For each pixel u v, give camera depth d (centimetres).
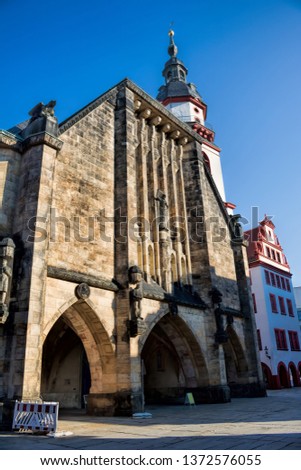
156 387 2895
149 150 2747
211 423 1460
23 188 1741
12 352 1428
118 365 1877
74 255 1873
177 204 2883
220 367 2495
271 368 4603
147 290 2194
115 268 2062
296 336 5266
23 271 1535
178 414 1861
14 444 1051
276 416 1614
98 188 2139
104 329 1877
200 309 2622
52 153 1805
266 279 5075
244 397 2969
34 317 1466
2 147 1803
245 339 3161
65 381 2478
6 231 1678
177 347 2559
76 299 1772
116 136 2392
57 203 1881
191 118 5016
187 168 3072
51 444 1048
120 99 2492
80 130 2150
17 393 1356
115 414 1789
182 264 2734
